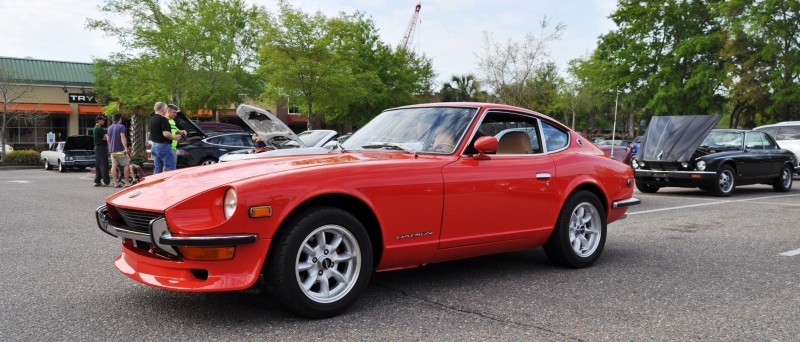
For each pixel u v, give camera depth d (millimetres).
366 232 3738
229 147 15781
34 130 38781
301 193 3473
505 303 4027
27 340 3248
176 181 3756
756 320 3682
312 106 28484
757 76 30953
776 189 13852
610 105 50219
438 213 4090
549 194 4828
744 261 5504
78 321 3590
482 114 4605
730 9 30453
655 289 4438
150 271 3551
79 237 6621
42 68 38688
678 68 33344
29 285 4465
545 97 35250
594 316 3748
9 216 8430
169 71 22688
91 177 18141
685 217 8773
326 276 3652
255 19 26391
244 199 3297
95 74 24312
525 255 5723
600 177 5273
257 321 3586
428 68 36125
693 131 12352
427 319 3660
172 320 3605
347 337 3316
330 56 26297
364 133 4953
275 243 3447
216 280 3311
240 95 29500
